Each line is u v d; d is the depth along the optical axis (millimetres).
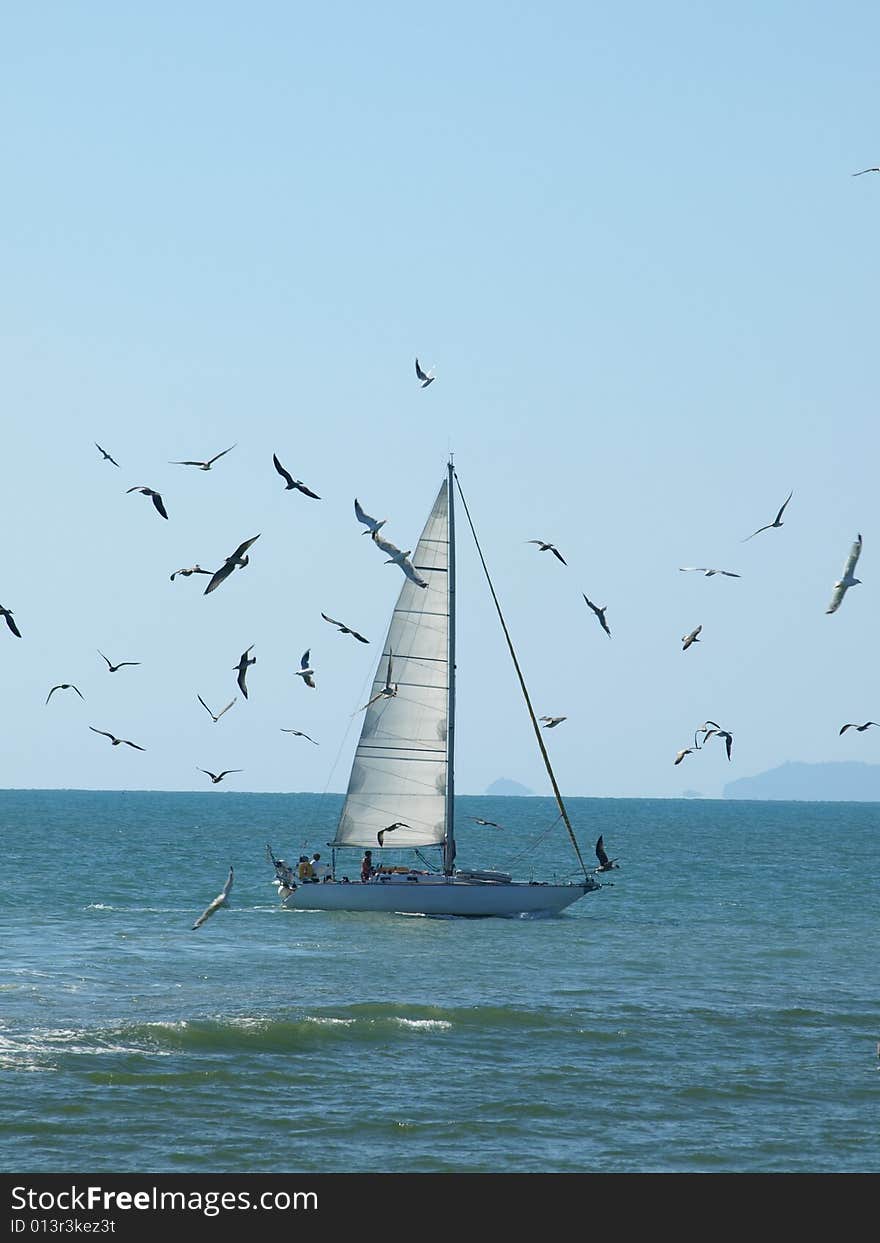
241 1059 74562
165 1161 59188
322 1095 68250
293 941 121312
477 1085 70438
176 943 119250
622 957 115250
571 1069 73812
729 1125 64688
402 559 60094
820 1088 70688
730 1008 90812
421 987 98250
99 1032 78938
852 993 97812
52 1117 63812
